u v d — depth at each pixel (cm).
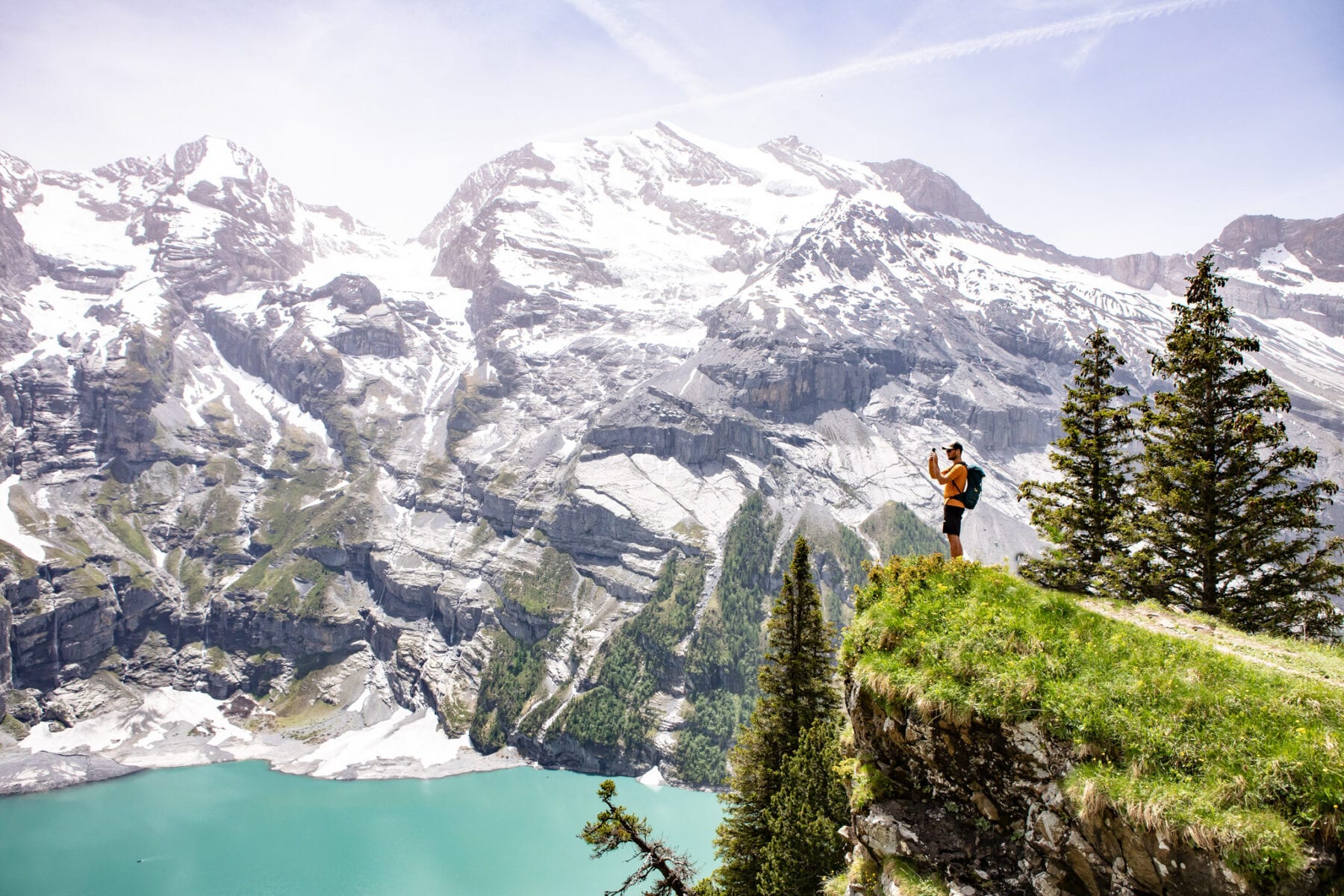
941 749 2080
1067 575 3928
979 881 1908
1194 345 3903
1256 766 1522
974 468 2672
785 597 5256
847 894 2362
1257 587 3709
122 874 16125
